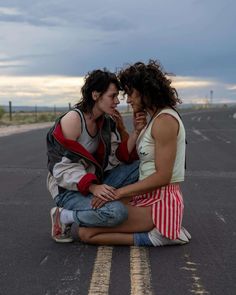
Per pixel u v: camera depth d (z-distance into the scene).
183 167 4.80
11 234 5.38
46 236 5.28
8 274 4.14
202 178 9.61
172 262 4.39
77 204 4.75
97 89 4.62
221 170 10.73
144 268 4.23
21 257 4.57
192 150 15.25
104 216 4.62
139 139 4.81
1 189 8.34
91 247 4.84
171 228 4.72
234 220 6.07
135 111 4.81
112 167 5.08
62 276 4.07
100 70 4.70
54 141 4.75
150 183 4.62
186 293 3.72
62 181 4.76
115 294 3.70
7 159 12.95
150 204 4.74
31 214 6.39
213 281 3.97
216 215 6.36
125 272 4.15
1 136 22.89
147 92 4.62
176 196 4.79
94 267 4.27
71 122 4.70
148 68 4.66
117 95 4.71
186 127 29.39
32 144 17.97
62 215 4.85
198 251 4.72
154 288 3.81
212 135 22.38
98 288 3.81
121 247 4.81
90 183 4.68
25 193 7.95
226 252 4.71
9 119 44.78
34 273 4.15
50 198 7.51
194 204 7.07
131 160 5.01
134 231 4.80
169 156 4.59
